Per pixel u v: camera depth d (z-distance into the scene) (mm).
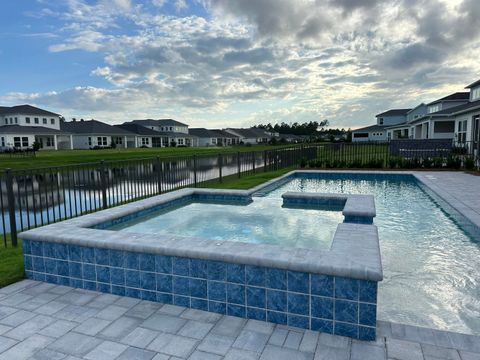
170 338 2375
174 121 64500
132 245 2957
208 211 6867
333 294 2402
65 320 2641
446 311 2893
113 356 2176
